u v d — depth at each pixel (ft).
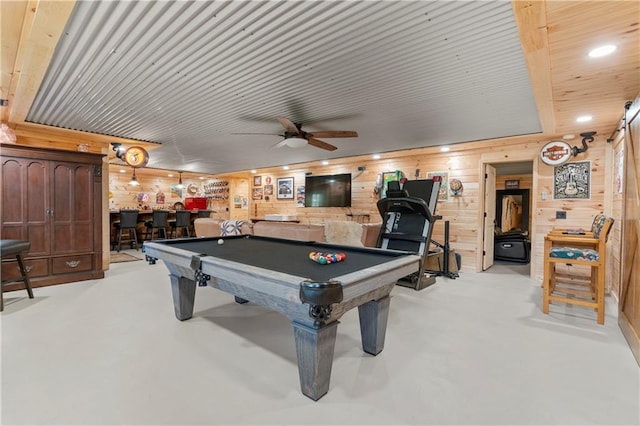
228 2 5.54
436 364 6.97
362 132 14.21
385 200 13.75
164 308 10.55
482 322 9.48
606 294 12.64
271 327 9.03
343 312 5.98
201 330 8.76
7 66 8.10
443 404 5.59
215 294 12.34
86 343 7.86
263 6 5.65
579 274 13.83
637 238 7.82
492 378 6.42
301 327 5.74
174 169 28.17
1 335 8.29
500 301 11.58
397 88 9.27
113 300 11.35
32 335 8.30
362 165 22.47
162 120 12.60
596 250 10.21
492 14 5.78
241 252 8.82
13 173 12.34
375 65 7.87
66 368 6.66
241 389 6.01
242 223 16.60
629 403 5.64
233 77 8.55
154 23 6.18
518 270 17.62
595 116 11.10
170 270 9.57
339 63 7.75
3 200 12.13
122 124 13.24
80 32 6.52
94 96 10.01
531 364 6.98
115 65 7.93
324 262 7.11
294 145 12.52
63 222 13.52
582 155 14.06
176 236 29.17
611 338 8.36
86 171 14.12
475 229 17.46
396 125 13.01
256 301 6.64
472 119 12.17
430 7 5.60
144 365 6.83
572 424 5.10
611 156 13.24
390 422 5.13
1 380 6.19
